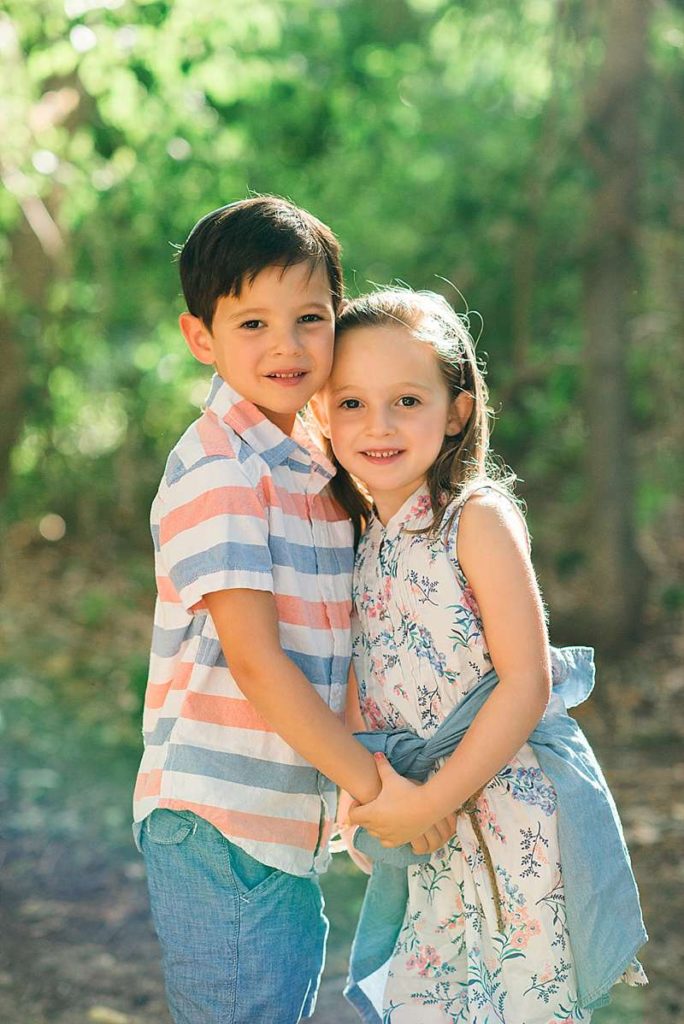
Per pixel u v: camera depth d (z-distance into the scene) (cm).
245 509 251
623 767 734
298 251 254
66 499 1300
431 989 269
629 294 930
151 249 1016
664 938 462
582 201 950
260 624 247
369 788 252
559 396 1028
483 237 984
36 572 1224
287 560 258
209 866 254
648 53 829
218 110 835
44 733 785
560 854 261
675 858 550
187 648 261
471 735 252
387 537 270
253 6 737
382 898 282
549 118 845
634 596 930
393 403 263
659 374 1055
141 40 660
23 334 902
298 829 259
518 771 264
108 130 800
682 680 873
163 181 877
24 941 462
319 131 1024
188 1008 257
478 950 261
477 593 258
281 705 246
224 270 253
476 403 274
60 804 644
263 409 265
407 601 265
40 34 662
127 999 419
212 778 254
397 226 1111
